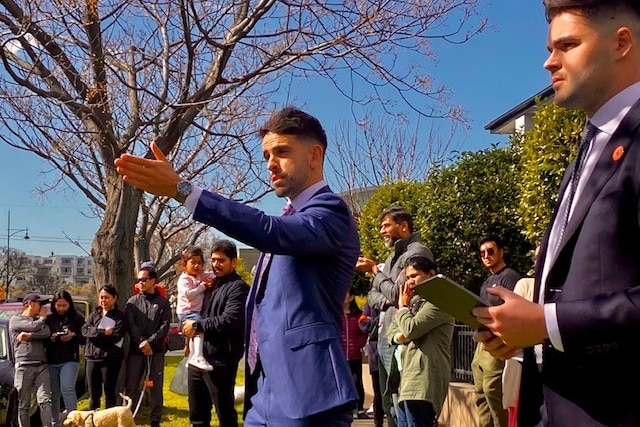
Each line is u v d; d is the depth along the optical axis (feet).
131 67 32.22
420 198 35.35
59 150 30.73
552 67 6.37
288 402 8.45
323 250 8.56
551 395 5.91
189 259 24.07
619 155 5.78
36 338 26.81
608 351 5.53
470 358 26.71
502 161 31.71
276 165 9.39
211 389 20.10
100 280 31.58
